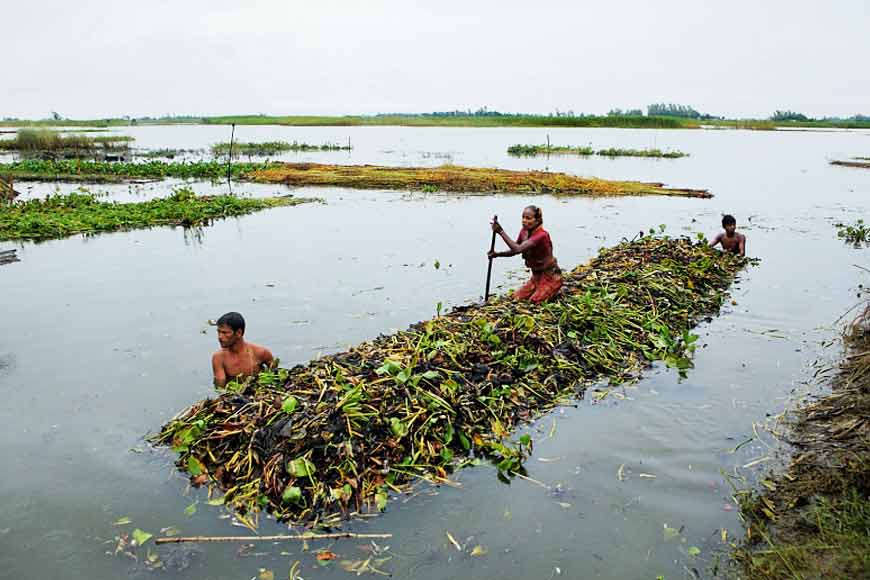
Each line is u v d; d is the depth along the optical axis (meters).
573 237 16.06
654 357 8.11
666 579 4.30
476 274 12.06
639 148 57.16
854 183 29.81
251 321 9.35
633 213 20.33
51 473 5.53
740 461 5.72
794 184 29.47
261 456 5.46
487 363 7.19
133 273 12.32
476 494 5.28
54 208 20.16
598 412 6.70
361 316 9.56
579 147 55.97
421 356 6.99
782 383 7.35
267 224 17.98
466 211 20.50
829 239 16.12
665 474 5.53
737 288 11.48
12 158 43.81
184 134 91.31
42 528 4.83
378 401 6.04
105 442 6.03
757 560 4.39
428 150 56.06
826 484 5.15
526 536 4.76
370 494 5.21
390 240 15.46
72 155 46.22
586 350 7.86
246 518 4.96
